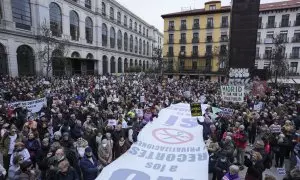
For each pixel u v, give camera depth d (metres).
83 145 6.23
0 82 19.38
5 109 9.77
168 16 47.25
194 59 45.78
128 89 19.62
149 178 5.35
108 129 7.39
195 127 8.27
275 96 16.47
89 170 5.27
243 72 15.86
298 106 12.45
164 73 47.84
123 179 5.33
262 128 8.31
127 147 6.82
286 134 7.70
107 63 46.28
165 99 14.48
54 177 4.48
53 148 5.52
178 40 47.00
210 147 6.47
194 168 5.71
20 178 4.61
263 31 39.03
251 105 12.95
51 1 30.11
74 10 35.06
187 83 28.30
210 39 43.91
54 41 28.05
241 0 15.95
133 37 60.19
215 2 43.06
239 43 16.31
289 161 7.35
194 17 44.94
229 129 8.12
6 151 6.25
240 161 7.27
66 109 10.08
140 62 66.00
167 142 6.96
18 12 25.78
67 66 33.38
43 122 7.61
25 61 27.11
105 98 14.16
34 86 18.14
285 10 36.94
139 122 9.13
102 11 43.75
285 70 31.58
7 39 24.39
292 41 36.84
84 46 37.78
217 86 24.62
